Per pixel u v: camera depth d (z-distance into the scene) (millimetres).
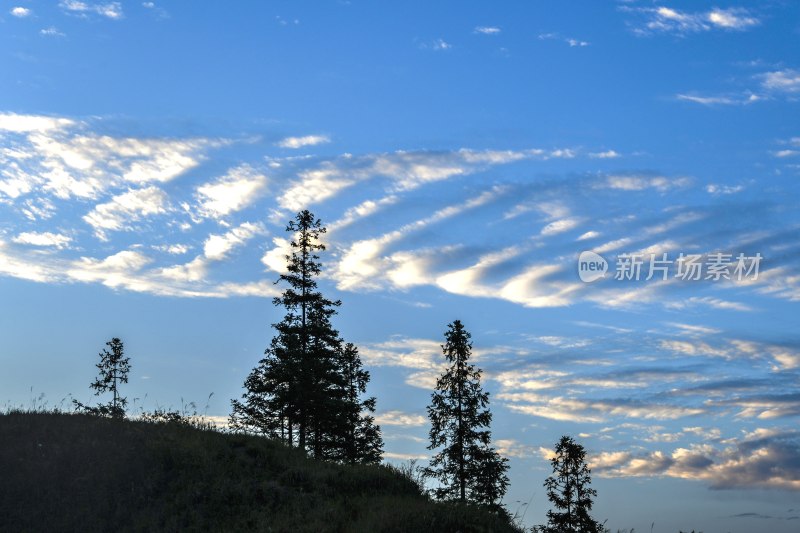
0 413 27453
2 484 21766
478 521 21734
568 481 37031
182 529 20531
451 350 39156
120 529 20594
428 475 37156
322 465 25281
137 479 22531
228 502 21844
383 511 21688
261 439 27172
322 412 39062
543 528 36469
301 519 21094
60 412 28312
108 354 46125
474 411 38094
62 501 21359
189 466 23422
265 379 40125
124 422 27000
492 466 36656
